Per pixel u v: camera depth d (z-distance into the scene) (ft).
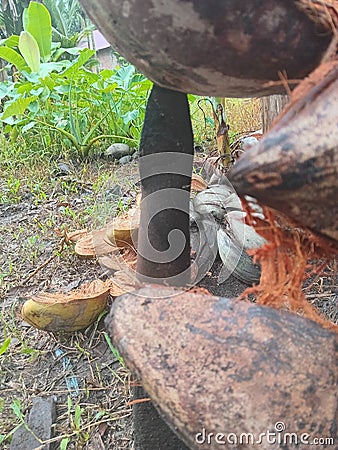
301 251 1.06
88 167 5.43
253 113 5.12
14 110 5.37
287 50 1.01
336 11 1.01
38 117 5.84
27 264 3.54
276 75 1.05
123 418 2.27
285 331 1.04
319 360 1.01
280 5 0.97
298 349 1.02
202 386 1.00
